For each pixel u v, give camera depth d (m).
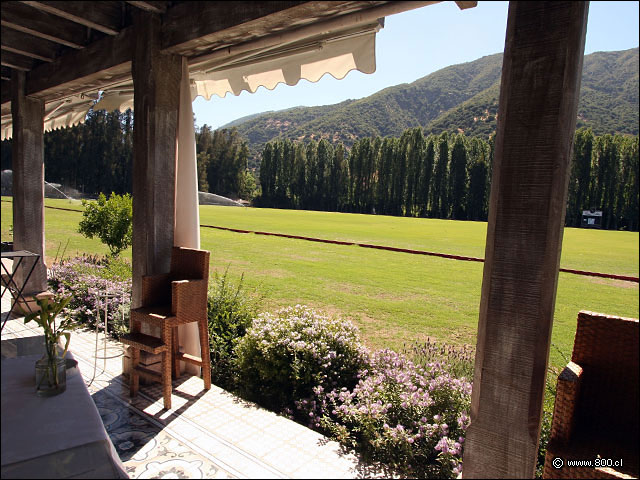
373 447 2.36
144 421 2.58
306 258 12.12
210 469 2.12
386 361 3.24
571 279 10.38
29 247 4.64
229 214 37.69
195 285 2.86
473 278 9.50
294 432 2.51
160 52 2.96
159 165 3.06
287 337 3.21
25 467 1.25
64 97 4.49
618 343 1.87
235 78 3.53
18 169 4.54
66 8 2.76
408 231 25.67
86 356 3.63
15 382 1.68
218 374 3.40
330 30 2.40
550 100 1.47
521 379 1.60
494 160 1.60
